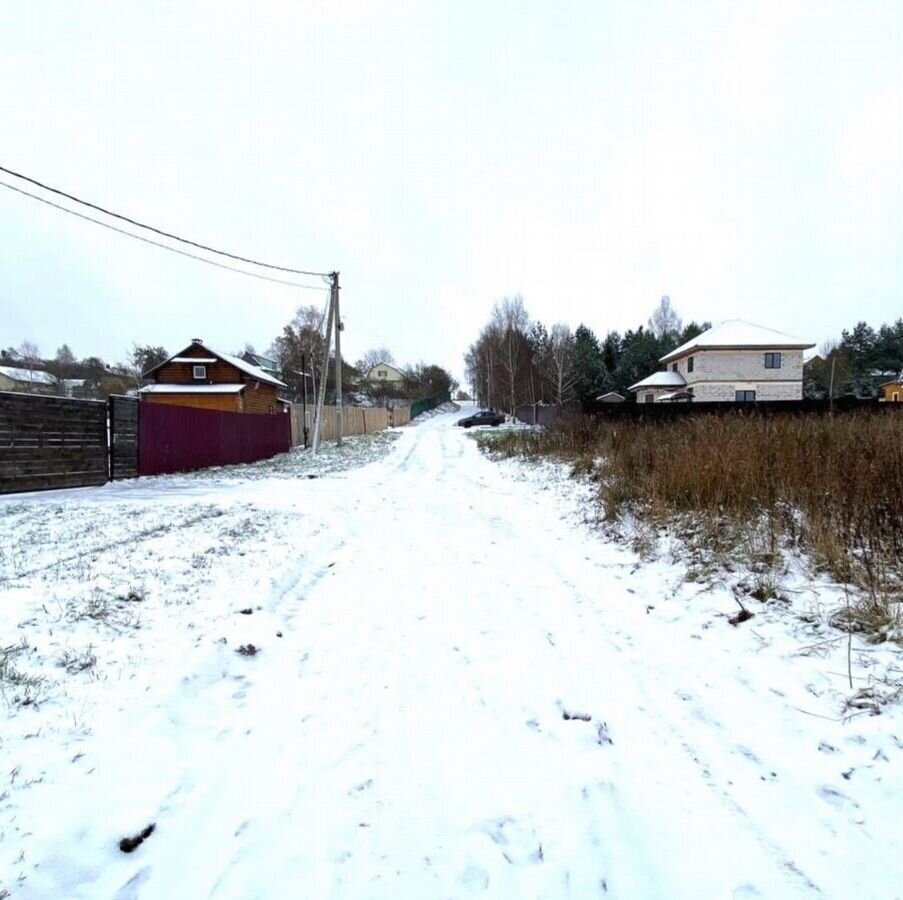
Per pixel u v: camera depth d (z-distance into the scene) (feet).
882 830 6.38
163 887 5.73
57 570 16.37
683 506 21.18
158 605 13.58
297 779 7.50
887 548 14.25
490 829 6.61
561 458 42.86
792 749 7.95
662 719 8.92
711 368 116.47
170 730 8.50
